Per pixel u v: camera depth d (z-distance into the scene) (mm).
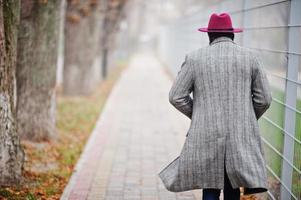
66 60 30641
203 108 7875
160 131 20297
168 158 15430
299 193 8523
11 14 10953
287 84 9539
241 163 7645
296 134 8805
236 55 7891
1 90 10914
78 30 30312
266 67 12430
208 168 7820
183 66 8172
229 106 7766
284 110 9648
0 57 10773
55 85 17266
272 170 10453
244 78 7832
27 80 16594
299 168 8547
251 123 7820
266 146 11102
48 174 13031
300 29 8852
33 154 15055
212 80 7840
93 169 13773
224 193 8297
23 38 16438
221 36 8102
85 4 26188
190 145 7895
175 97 8094
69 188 11789
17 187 11266
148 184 12305
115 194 11414
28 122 16672
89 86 31078
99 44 40188
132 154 15906
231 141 7703
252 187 7582
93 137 18594
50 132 17062
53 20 16672
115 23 42312
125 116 24125
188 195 11352
